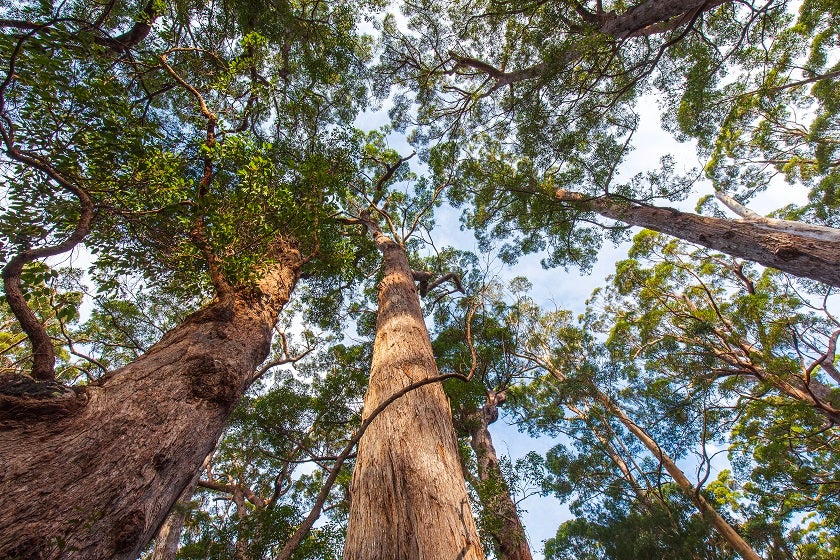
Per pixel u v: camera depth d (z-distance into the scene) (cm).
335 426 870
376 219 1100
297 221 445
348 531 215
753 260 670
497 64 1104
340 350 1090
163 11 456
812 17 877
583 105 878
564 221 964
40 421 196
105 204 317
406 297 555
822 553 870
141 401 240
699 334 1028
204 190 374
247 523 580
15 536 150
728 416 998
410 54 1160
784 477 878
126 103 329
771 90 962
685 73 880
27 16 377
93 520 172
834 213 1018
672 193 739
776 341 883
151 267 398
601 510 742
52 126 282
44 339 212
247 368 327
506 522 561
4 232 271
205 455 262
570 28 809
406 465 237
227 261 369
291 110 894
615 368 1069
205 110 429
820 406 772
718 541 648
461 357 985
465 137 1244
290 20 752
